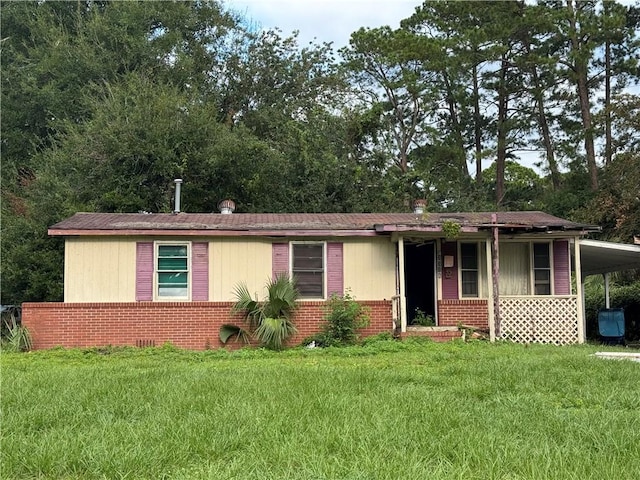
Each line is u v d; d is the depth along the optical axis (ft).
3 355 46.88
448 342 50.55
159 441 18.54
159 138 86.22
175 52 111.75
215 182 90.99
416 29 122.01
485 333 54.49
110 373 34.71
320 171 96.48
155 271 53.26
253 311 52.70
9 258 70.23
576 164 116.57
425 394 26.00
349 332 52.37
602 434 19.33
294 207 94.32
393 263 55.67
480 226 51.83
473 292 56.95
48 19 118.42
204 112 91.97
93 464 16.78
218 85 119.85
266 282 54.34
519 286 57.11
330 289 54.95
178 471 16.20
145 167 87.35
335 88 121.80
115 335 52.01
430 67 113.91
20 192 97.66
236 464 16.52
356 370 33.76
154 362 41.91
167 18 115.24
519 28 111.96
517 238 56.13
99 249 52.80
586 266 69.00
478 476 15.74
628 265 66.59
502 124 118.52
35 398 26.14
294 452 17.46
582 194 106.93
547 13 109.70
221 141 90.12
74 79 106.52
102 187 84.43
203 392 26.71
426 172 112.68
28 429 20.90
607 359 37.40
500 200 121.08
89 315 51.88
